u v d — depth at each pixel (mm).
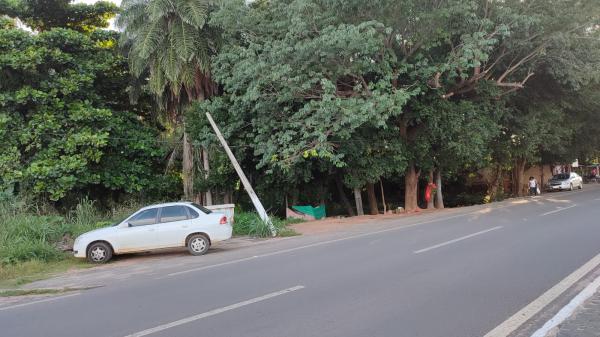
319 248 12586
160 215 13578
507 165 34000
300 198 25594
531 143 28391
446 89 22656
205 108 21344
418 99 21953
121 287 9273
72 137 21594
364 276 8555
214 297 7676
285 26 18891
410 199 26484
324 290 7688
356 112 17156
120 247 13266
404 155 23516
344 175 23734
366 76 20500
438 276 8289
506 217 17531
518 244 11227
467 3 18297
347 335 5523
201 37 21500
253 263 10859
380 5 17469
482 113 24375
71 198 23391
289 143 19500
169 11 20531
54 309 7703
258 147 20391
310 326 5914
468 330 5570
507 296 6914
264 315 6480
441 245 11633
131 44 24000
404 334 5484
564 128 31375
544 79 26594
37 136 21484
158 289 8695
